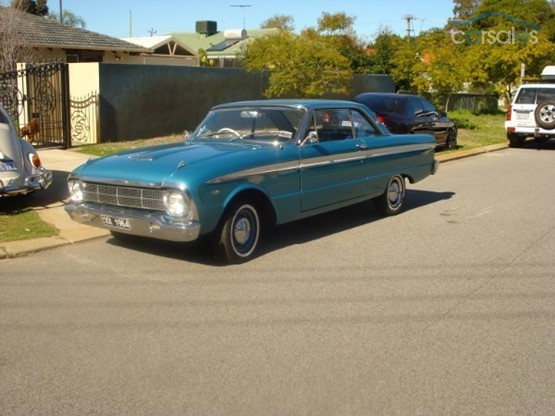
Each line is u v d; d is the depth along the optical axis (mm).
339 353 4430
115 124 15875
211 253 6797
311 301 5484
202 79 18125
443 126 16562
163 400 3742
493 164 15445
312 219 8930
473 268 6574
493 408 3697
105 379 4008
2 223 7871
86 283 5883
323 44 19500
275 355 4387
